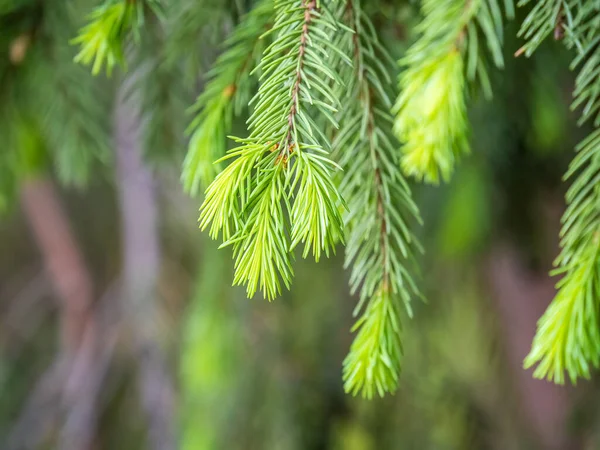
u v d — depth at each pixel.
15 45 0.63
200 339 0.93
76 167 0.68
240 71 0.57
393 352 0.55
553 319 0.53
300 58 0.52
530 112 0.73
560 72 0.70
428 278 1.03
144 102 0.64
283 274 0.51
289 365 1.01
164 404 1.00
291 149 0.52
